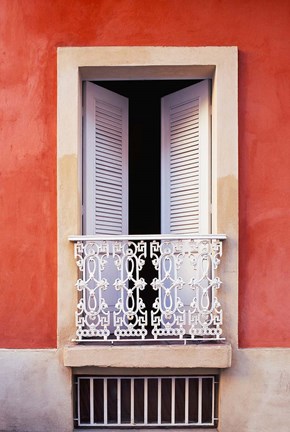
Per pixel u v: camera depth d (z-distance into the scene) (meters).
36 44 4.38
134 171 6.68
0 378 4.29
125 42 4.34
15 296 4.33
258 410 4.25
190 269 4.43
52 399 4.27
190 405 4.49
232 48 4.31
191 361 4.11
